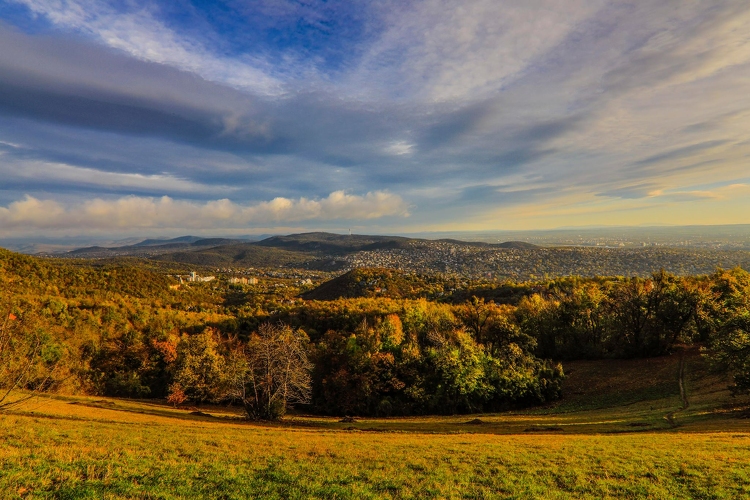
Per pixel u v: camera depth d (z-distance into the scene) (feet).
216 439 71.10
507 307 278.87
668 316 176.76
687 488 42.19
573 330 217.77
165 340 219.82
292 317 310.24
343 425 113.60
